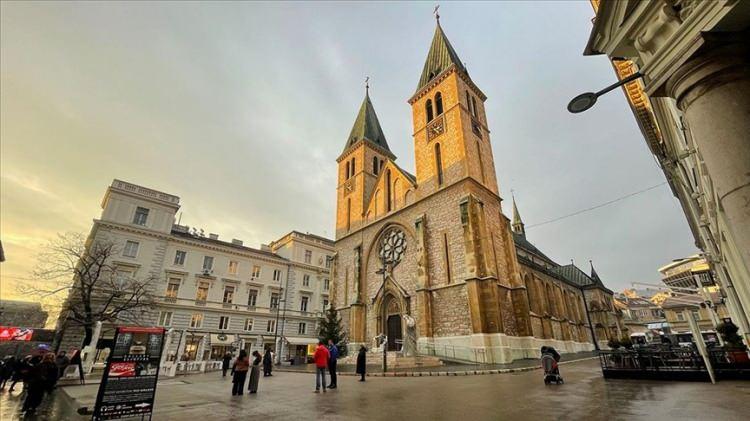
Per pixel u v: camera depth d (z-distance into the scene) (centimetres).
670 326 4850
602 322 5631
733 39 361
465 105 3322
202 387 1561
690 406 757
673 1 388
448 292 2639
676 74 391
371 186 4250
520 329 2600
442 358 2480
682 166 1360
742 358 1178
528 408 830
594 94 488
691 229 2141
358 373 1767
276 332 4591
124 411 796
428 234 2981
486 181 3156
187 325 3928
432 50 4066
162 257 3928
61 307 3077
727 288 1706
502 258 2869
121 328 851
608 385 1181
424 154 3394
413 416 789
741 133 338
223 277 4394
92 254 3256
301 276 5209
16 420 883
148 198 3984
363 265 3625
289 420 784
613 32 460
